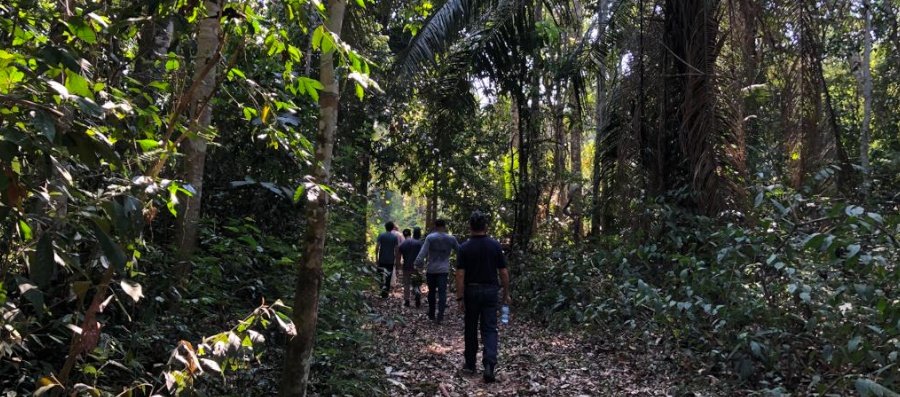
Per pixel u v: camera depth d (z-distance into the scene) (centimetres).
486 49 1016
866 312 405
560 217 1295
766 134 809
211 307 456
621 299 681
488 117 1600
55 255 161
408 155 1539
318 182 285
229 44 329
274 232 606
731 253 467
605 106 1000
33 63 177
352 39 589
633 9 907
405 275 1090
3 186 144
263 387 408
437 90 1062
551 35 988
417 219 2948
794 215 436
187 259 411
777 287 462
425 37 889
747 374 444
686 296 555
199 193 421
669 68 798
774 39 734
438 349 702
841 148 718
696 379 488
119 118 194
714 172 711
